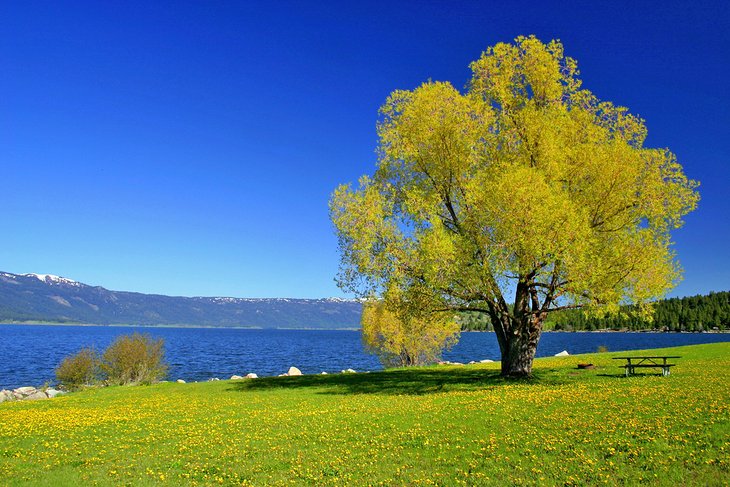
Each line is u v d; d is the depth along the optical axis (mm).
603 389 21672
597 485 10578
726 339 165750
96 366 44406
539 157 26969
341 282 28375
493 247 24297
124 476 13344
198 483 12664
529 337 29078
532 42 28172
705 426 13562
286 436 16906
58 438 17922
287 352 138750
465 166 27578
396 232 27250
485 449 13641
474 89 29453
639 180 25750
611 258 25000
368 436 16156
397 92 28953
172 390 34531
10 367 80000
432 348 52688
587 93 28203
